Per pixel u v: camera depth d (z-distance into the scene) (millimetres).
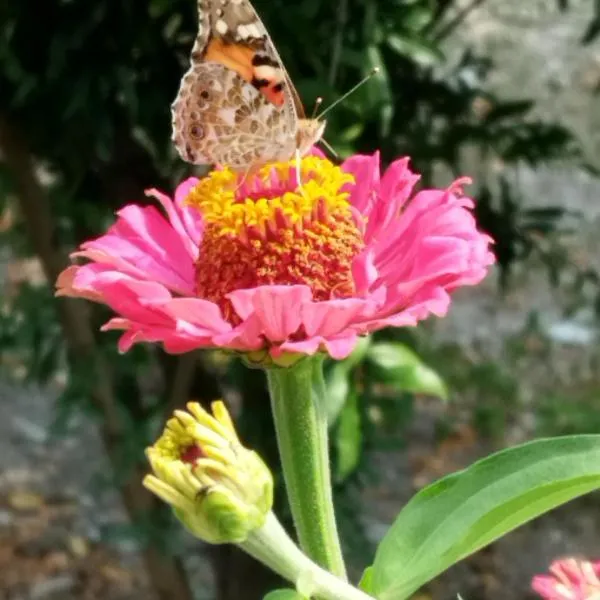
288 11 272
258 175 189
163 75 315
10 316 408
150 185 353
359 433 299
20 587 504
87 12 292
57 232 372
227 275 181
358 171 199
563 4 434
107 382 378
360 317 164
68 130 320
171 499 159
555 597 186
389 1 285
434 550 165
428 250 169
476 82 381
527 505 163
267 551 161
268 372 172
